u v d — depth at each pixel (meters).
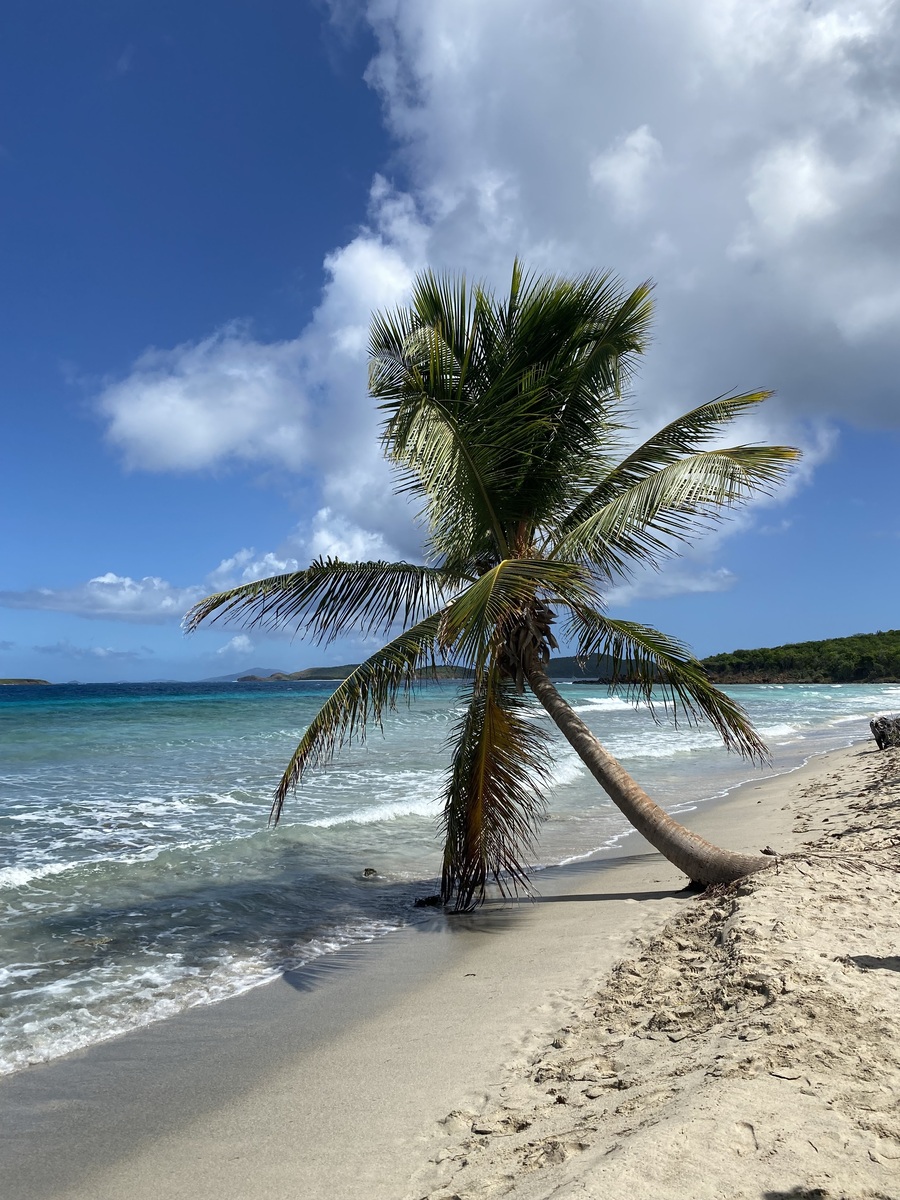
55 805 12.65
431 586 8.11
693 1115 2.76
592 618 7.90
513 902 7.93
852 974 4.03
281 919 7.42
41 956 6.25
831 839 8.16
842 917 5.04
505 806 7.86
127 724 27.28
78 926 7.02
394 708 7.92
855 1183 2.31
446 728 27.50
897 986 3.85
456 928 7.13
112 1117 3.87
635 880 8.28
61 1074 4.35
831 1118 2.68
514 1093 3.63
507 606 5.98
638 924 6.24
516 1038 4.32
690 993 4.34
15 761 17.78
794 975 4.05
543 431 8.06
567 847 10.62
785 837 9.14
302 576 7.69
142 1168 3.39
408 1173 3.08
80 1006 5.31
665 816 7.47
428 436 7.09
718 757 20.17
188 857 9.57
